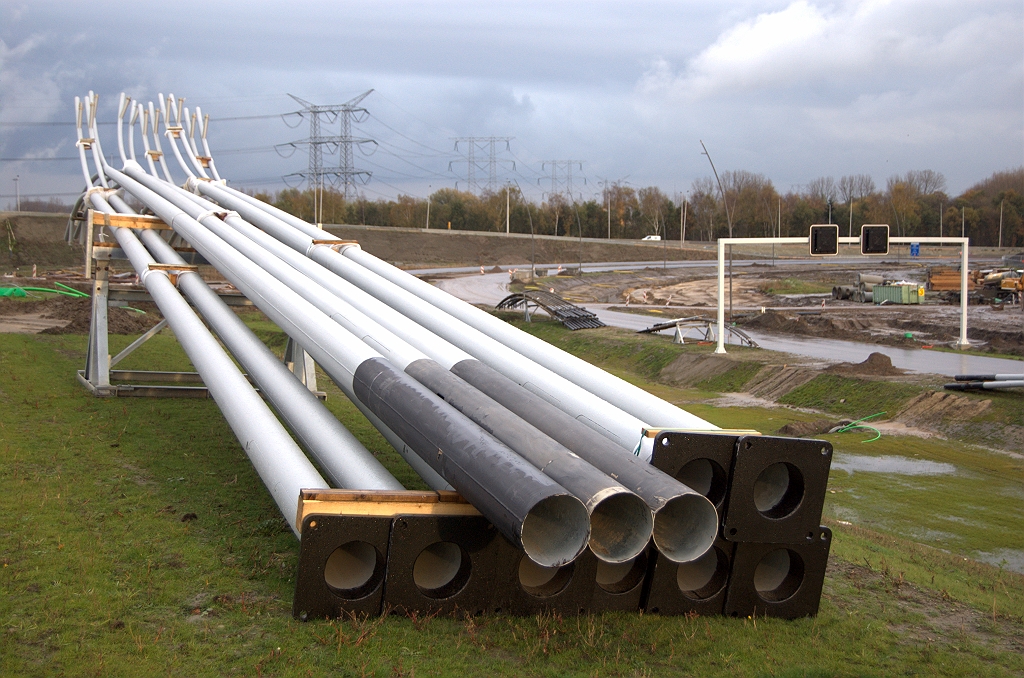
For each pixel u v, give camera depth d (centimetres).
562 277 8850
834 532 1262
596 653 696
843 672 698
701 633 744
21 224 9244
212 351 1227
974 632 827
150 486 1169
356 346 955
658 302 6812
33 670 620
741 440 730
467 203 15638
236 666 641
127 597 762
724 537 743
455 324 1142
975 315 5066
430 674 641
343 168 12194
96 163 2358
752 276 8975
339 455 899
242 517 1030
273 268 1351
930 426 2359
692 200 16400
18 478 1155
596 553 633
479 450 678
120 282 5950
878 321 4828
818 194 16562
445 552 779
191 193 2102
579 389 918
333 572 763
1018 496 1720
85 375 2119
